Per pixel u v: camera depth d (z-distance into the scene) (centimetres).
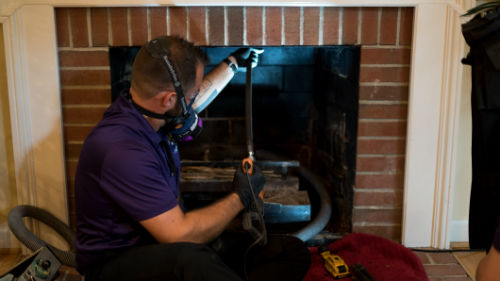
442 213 211
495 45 133
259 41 196
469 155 215
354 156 212
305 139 265
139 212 128
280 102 259
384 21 195
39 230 213
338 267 185
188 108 139
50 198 208
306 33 196
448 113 200
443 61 196
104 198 131
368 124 206
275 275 161
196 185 220
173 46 131
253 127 261
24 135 201
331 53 233
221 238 173
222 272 130
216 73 183
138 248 133
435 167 207
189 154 258
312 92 258
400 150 209
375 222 218
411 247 217
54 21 192
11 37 190
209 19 194
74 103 202
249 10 193
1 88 203
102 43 195
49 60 194
